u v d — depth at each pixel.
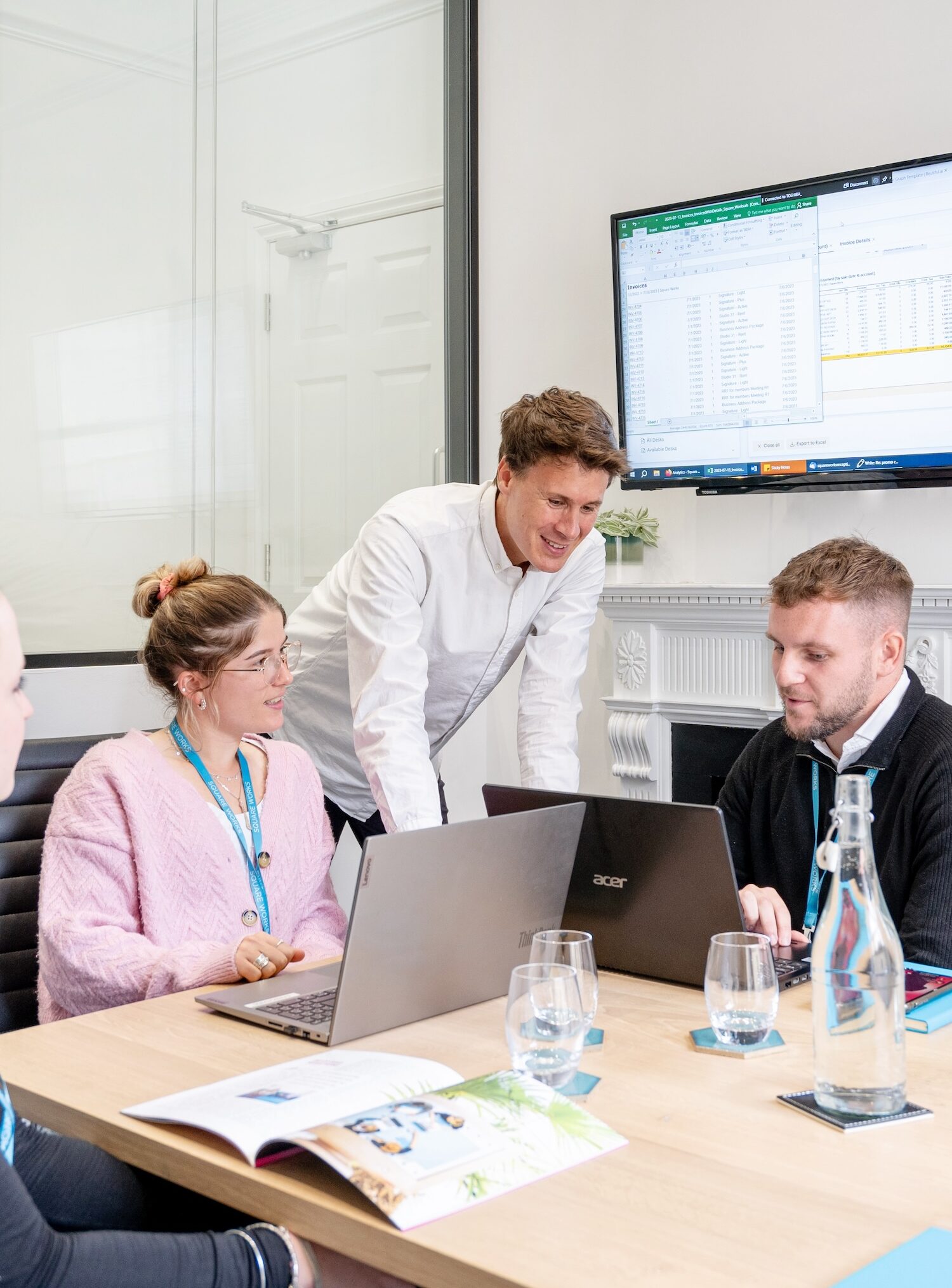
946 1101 1.11
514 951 1.48
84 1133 1.12
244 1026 1.37
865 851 1.10
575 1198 0.93
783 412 2.92
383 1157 0.95
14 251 2.59
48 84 2.64
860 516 2.99
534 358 3.55
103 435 2.75
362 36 3.35
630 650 3.28
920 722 1.79
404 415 3.50
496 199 3.61
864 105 2.93
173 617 1.87
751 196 2.90
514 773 3.64
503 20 3.57
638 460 3.15
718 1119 1.08
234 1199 0.99
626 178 3.34
